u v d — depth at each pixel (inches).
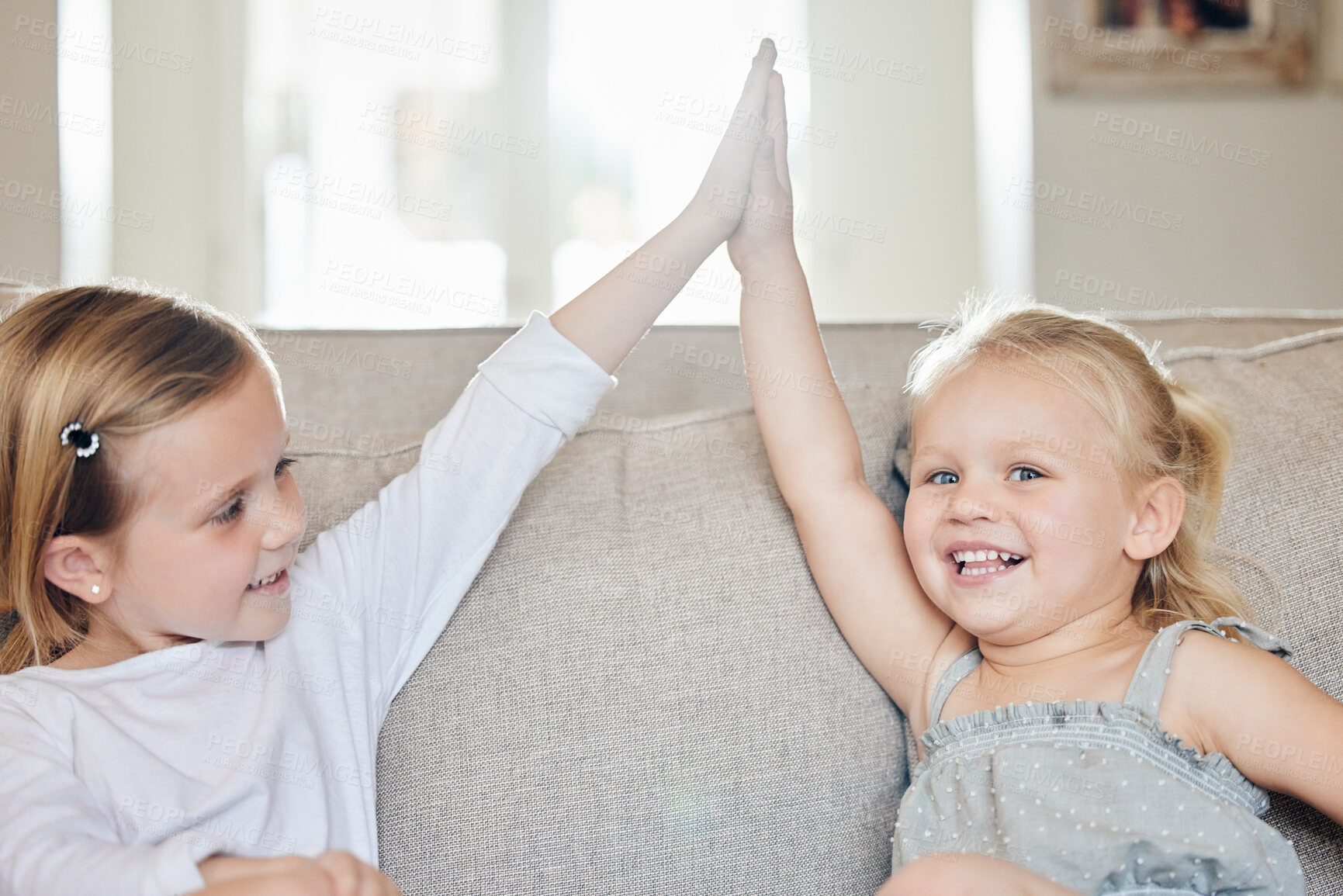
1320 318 47.5
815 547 34.4
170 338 27.2
